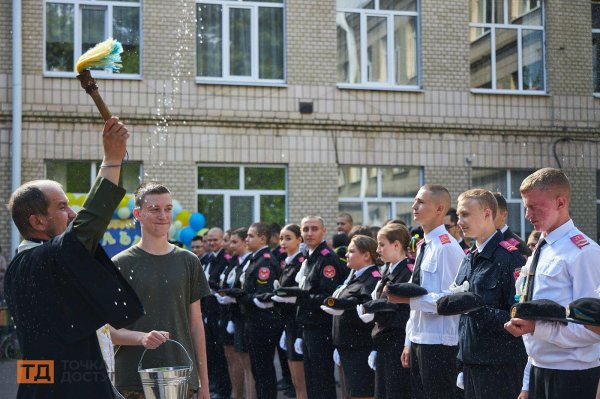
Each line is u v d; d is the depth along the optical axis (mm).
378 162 15484
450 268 6039
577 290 4406
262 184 15133
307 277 8031
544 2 16406
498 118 16031
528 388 4766
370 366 7027
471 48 16094
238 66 15109
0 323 12273
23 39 14242
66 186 14406
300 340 8281
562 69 16359
